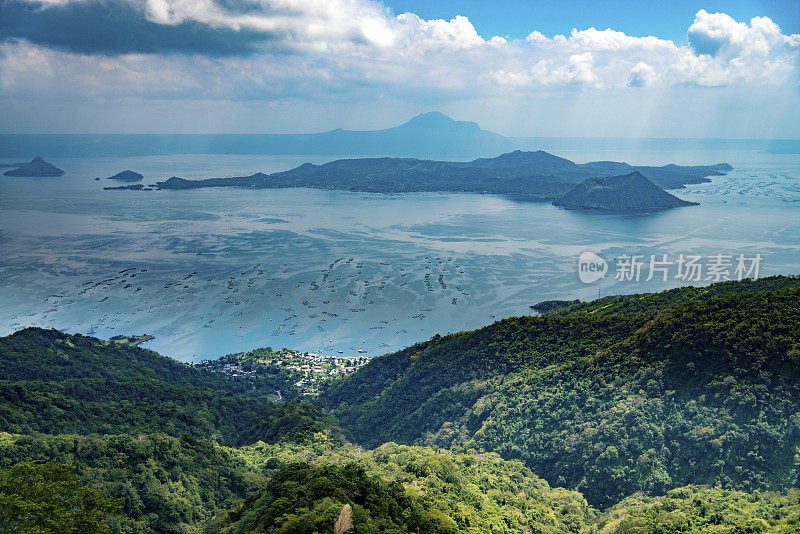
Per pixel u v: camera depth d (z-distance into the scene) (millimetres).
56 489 77375
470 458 145750
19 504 70938
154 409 191000
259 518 91562
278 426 191375
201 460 147000
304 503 89812
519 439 154125
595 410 150125
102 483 121125
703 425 129875
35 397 167250
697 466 123812
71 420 163250
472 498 118938
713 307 158250
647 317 186375
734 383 133125
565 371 170625
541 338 198750
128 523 113750
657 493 123375
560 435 148250
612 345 175750
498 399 171875
